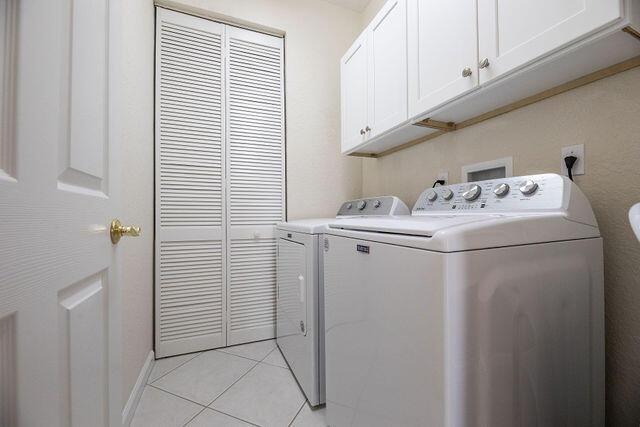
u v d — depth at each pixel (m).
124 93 1.28
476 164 1.37
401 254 0.72
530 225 0.72
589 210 0.86
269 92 2.18
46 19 0.51
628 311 0.88
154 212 1.84
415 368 0.68
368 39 1.69
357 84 1.82
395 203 1.52
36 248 0.47
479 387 0.62
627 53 0.81
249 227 2.08
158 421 1.26
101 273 0.74
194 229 1.93
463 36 1.04
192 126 1.94
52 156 0.52
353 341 0.94
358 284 0.91
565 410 0.78
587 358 0.83
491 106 1.22
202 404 1.38
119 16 0.87
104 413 0.75
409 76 1.33
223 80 2.04
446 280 0.60
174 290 1.87
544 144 1.09
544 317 0.73
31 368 0.46
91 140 0.69
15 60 0.44
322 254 1.34
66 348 0.56
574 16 0.73
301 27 2.25
